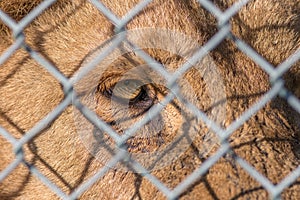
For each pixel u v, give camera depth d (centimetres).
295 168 64
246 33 70
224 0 70
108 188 69
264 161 65
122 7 70
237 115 68
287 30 70
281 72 56
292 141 67
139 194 68
